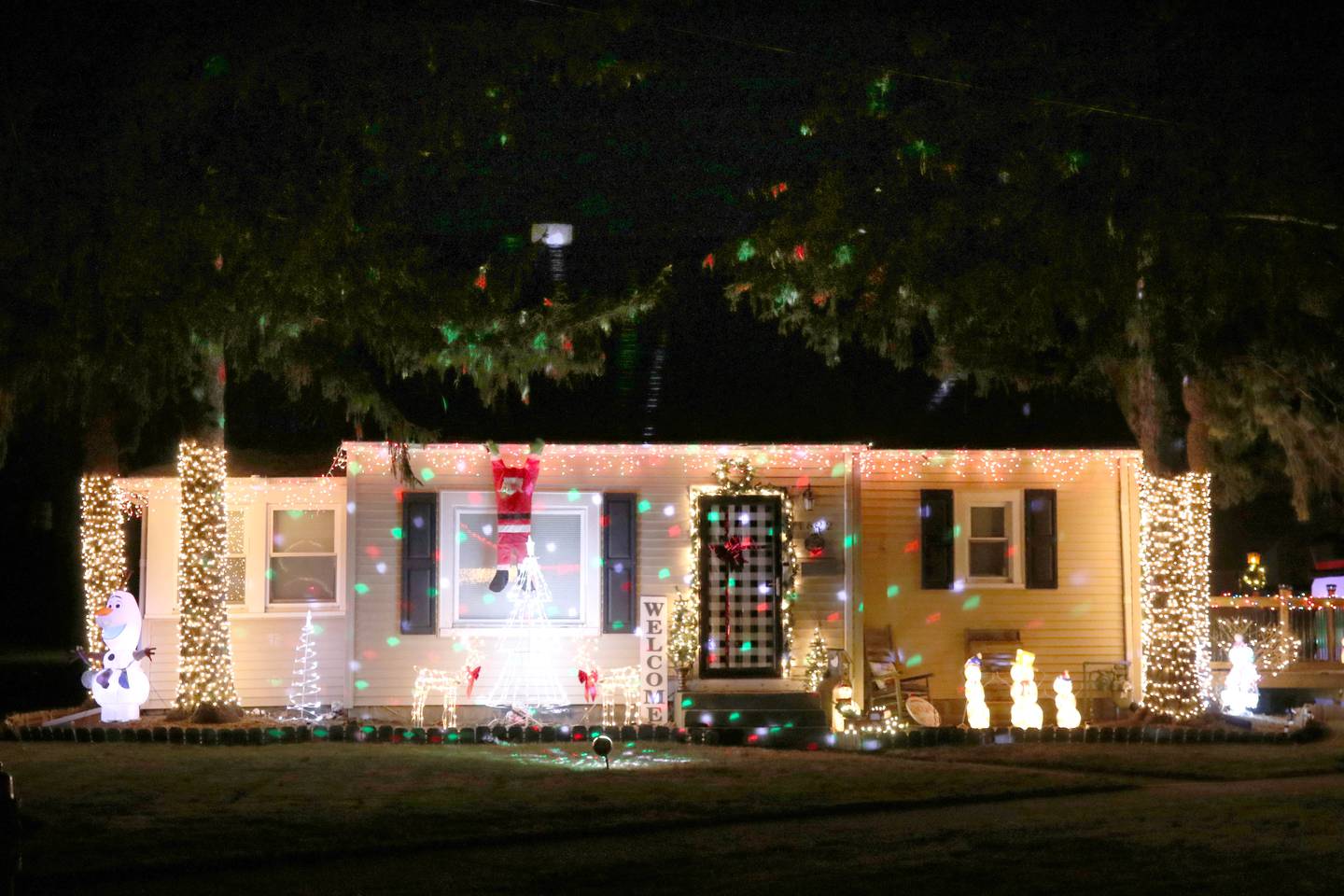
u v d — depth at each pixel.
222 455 18.44
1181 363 17.86
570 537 20.08
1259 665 24.72
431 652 19.72
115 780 13.61
